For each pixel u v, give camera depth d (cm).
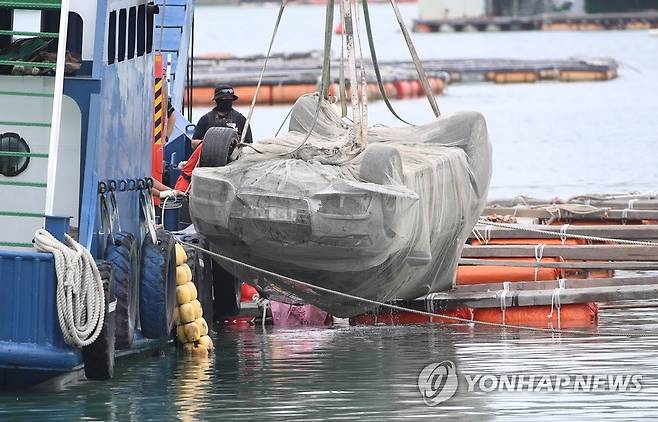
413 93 15450
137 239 3412
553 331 3888
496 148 10650
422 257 3638
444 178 3800
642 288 4128
